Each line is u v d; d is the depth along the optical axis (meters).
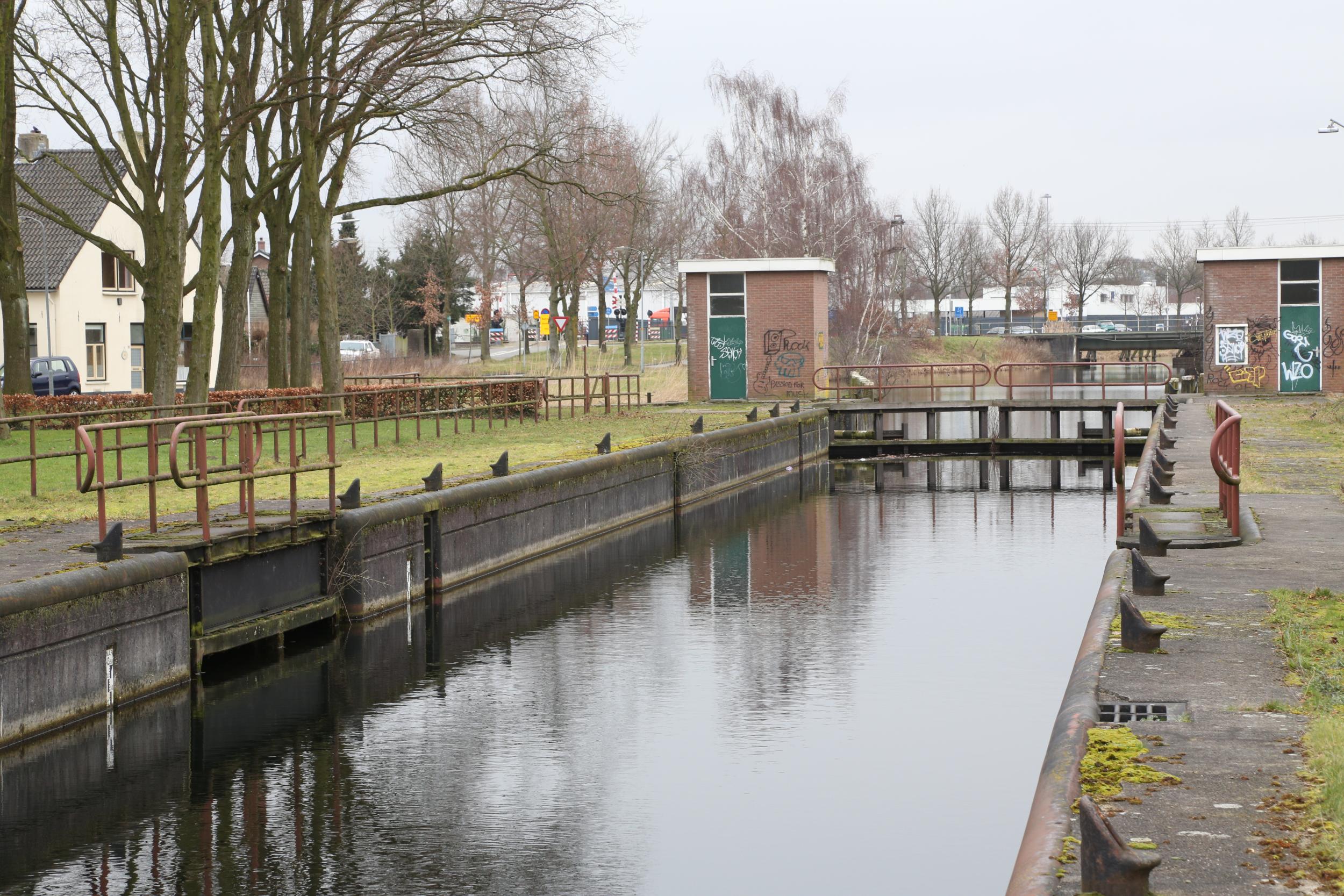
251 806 10.84
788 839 9.95
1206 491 18.27
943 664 15.28
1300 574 12.28
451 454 26.31
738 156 71.69
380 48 31.80
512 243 76.00
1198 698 8.16
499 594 19.61
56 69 34.06
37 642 11.56
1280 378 43.81
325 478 21.78
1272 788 6.51
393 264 94.25
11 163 31.45
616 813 10.55
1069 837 5.92
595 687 14.47
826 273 46.66
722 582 20.84
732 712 13.44
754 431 34.34
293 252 37.22
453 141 33.69
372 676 14.94
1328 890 5.33
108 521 16.19
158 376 27.89
